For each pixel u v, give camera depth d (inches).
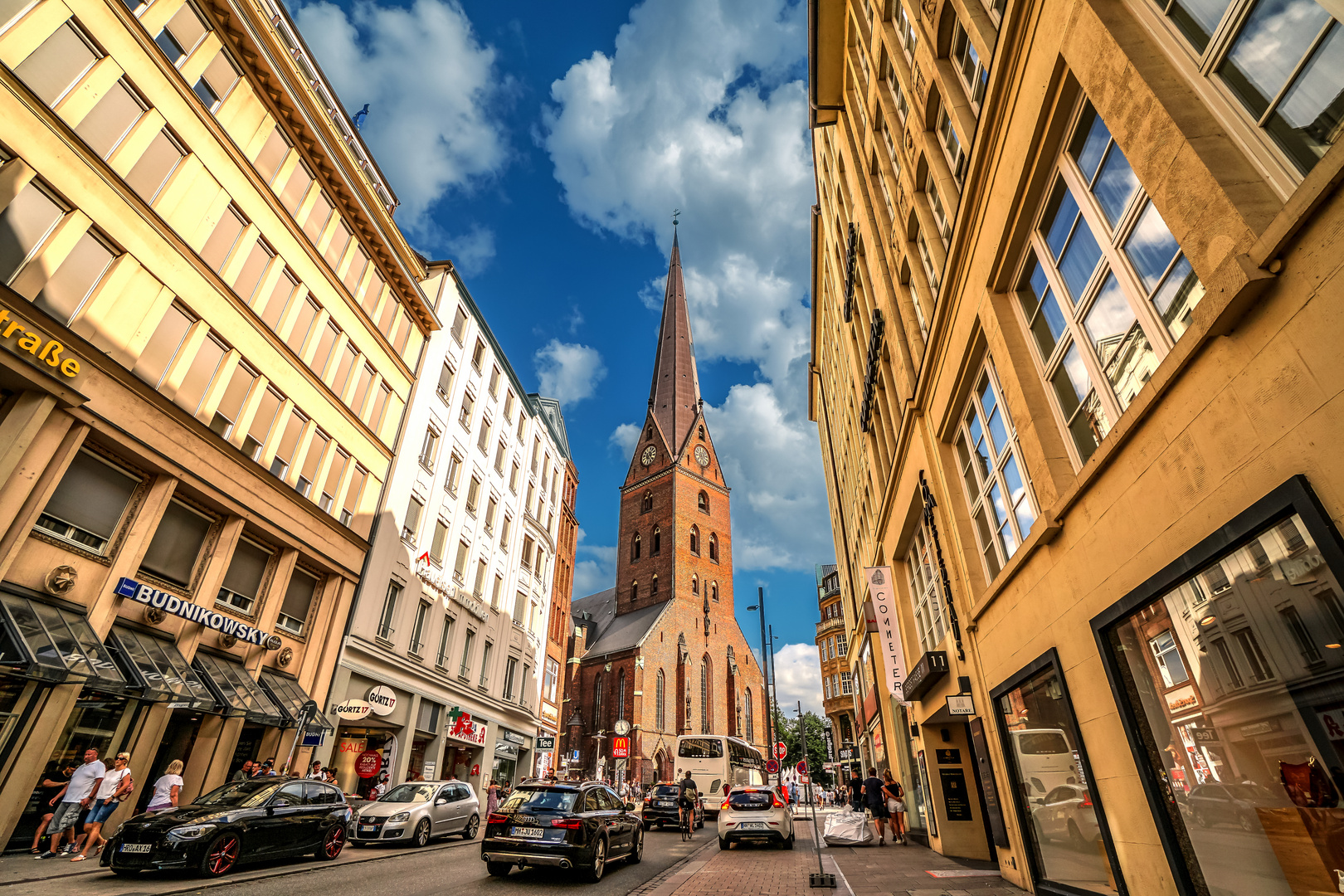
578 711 2918.3
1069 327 272.1
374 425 978.7
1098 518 247.4
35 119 490.9
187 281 634.8
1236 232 155.9
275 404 769.6
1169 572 198.4
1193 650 195.0
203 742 629.0
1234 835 183.0
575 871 503.5
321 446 855.1
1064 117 251.1
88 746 517.0
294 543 775.7
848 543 1275.8
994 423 382.0
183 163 636.7
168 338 621.0
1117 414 240.1
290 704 727.7
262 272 754.2
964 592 442.6
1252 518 159.8
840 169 776.9
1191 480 187.6
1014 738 367.9
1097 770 263.0
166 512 622.5
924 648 629.9
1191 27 180.2
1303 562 147.9
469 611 1211.2
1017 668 350.0
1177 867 209.6
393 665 948.0
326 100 881.5
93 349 519.5
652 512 3316.9
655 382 3816.4
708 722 2871.6
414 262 1064.8
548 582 1702.8
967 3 330.0
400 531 995.3
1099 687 253.4
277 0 767.7
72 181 518.3
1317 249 135.9
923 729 608.4
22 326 467.5
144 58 587.8
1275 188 154.9
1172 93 181.0
